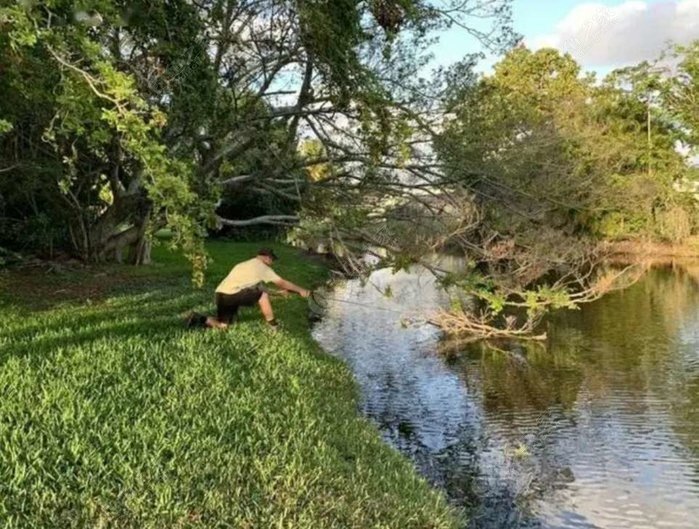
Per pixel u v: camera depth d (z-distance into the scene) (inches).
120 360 329.4
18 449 216.4
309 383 383.9
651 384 554.6
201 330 438.0
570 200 729.6
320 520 207.5
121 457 222.5
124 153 737.0
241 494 215.0
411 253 661.9
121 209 832.3
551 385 550.9
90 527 185.9
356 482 245.3
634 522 315.0
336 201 696.4
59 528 184.1
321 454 258.5
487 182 661.3
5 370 292.0
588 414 475.8
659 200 1798.7
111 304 561.9
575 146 994.7
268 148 667.4
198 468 224.4
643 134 2055.9
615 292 1073.5
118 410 263.6
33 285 669.9
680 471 375.6
